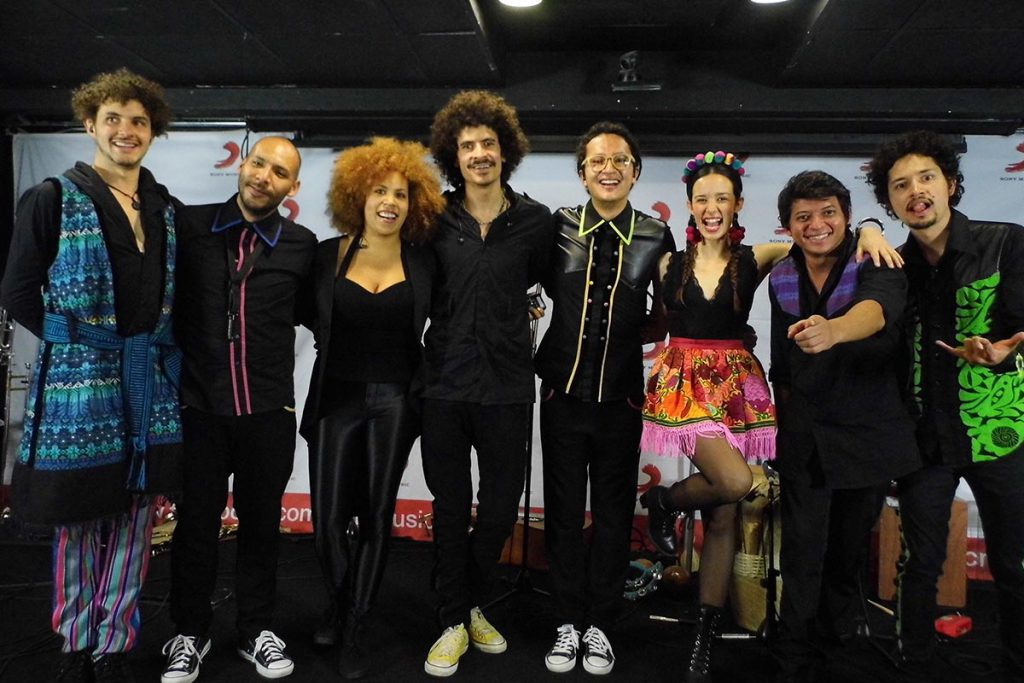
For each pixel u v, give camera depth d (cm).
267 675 223
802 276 223
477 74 382
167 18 332
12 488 193
